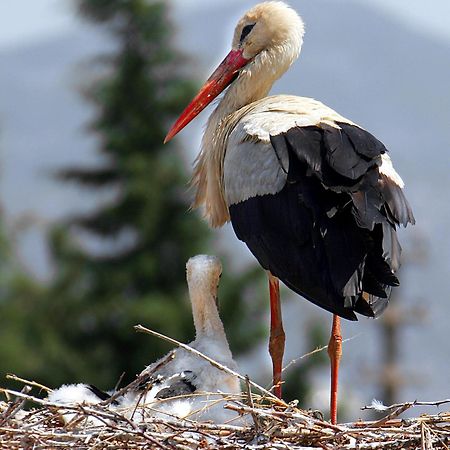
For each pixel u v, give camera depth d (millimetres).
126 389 8430
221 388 9305
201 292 9844
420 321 21797
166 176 21766
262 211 9578
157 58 22531
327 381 20109
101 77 22656
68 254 21531
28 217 24906
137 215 21672
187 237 21594
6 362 20516
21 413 8781
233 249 21891
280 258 9375
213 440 8242
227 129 10391
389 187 9375
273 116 9953
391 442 8297
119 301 21031
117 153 22188
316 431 8344
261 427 8383
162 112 22297
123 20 22672
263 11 11055
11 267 23797
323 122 9727
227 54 11188
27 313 21406
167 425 8305
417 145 176875
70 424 8273
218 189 10555
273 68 10945
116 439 8172
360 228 9070
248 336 20812
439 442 8359
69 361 20688
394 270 9000
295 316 21188
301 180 9367
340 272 9008
